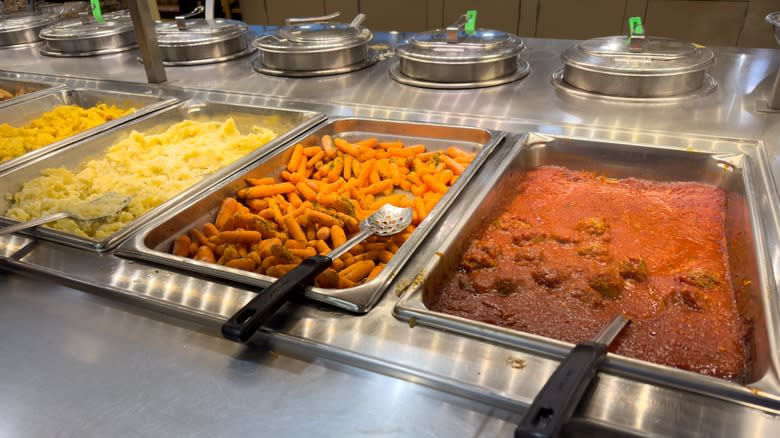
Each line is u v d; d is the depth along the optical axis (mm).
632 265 1091
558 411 566
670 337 936
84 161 1712
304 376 769
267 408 718
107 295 988
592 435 656
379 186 1532
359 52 2238
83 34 2615
